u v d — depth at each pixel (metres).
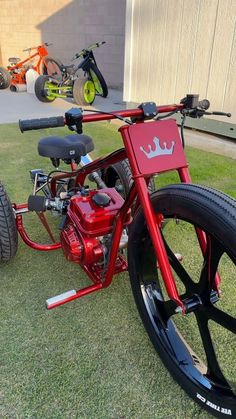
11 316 1.83
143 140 1.35
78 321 1.80
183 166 1.41
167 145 1.39
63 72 7.58
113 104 7.19
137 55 5.20
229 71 4.14
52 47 10.17
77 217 1.80
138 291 1.60
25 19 10.47
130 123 1.40
